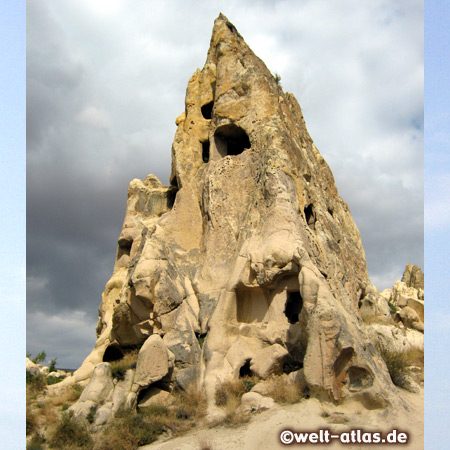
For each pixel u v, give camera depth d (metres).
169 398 16.06
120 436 14.03
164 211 25.78
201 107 24.44
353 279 24.56
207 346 17.17
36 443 14.09
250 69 22.48
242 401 15.15
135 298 17.97
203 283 19.48
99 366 16.00
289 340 16.80
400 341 22.78
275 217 18.36
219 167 21.31
